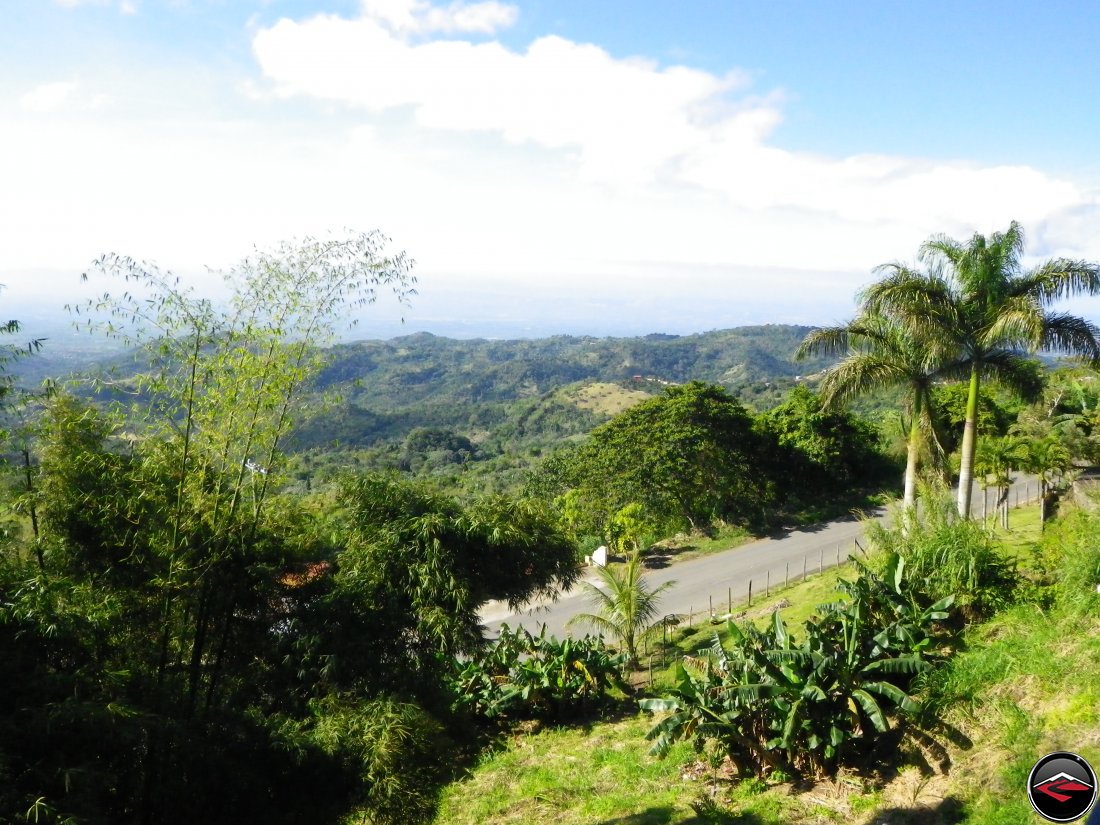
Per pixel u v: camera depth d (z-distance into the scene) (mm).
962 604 9961
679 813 7410
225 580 8641
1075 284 13344
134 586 8391
